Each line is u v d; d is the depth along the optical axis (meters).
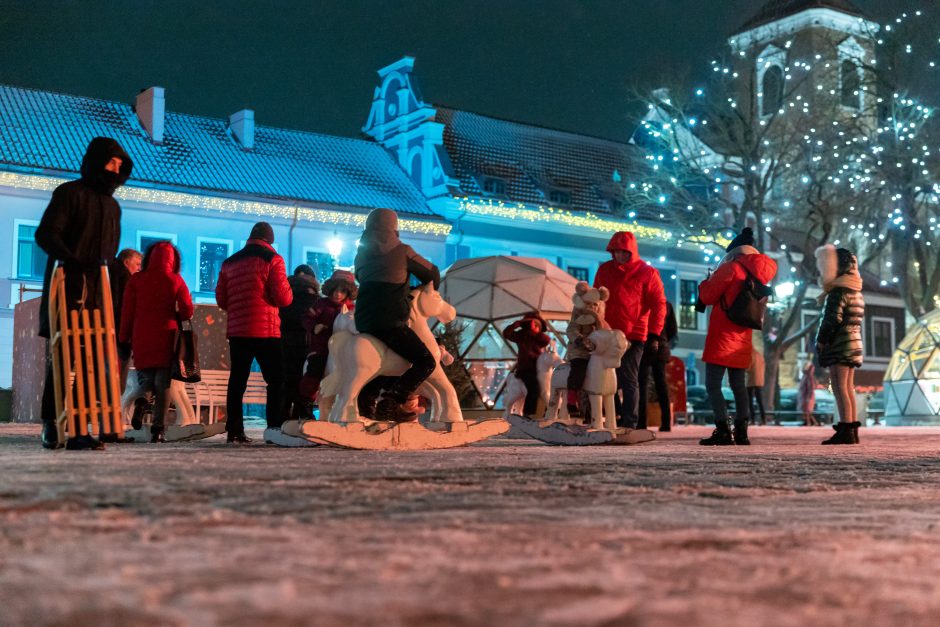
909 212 39.59
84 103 39.16
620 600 2.06
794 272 40.59
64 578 2.17
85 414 7.33
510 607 1.96
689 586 2.28
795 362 51.12
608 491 4.64
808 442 12.61
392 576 2.28
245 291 9.90
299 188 39.94
